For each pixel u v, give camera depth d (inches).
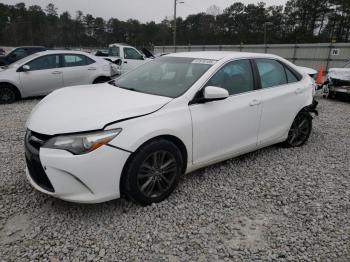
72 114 119.3
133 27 3107.8
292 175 166.4
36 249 105.0
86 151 110.4
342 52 1090.7
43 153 111.2
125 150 116.3
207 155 148.1
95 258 101.8
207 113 142.0
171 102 132.6
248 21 3036.4
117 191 119.5
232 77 158.1
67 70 367.6
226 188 149.0
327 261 104.4
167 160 132.5
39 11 3043.8
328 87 426.9
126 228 116.6
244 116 159.0
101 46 3051.2
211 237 114.3
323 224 124.0
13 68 342.0
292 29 2923.2
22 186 144.3
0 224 117.0
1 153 183.6
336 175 168.7
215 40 2933.1
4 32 2780.5
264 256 105.7
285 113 186.5
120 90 151.3
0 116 277.4
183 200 136.9
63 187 112.2
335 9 2682.1
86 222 119.4
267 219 126.6
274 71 184.2
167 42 2967.5
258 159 186.1
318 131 255.4
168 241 110.8
